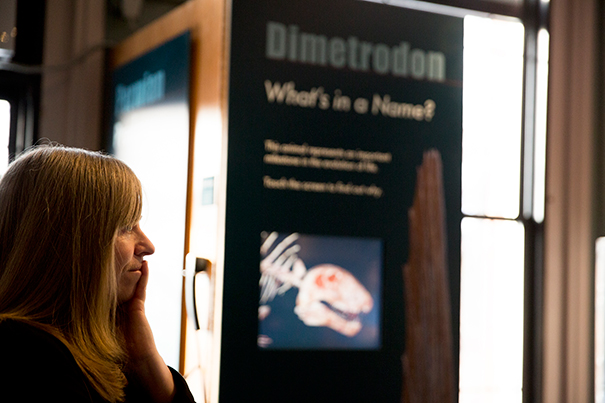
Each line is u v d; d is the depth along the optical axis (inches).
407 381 137.8
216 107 126.6
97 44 172.6
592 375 201.3
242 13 128.1
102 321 46.9
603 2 210.7
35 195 46.6
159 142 143.0
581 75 206.5
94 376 45.1
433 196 142.8
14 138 168.9
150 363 56.1
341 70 136.4
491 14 199.2
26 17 168.4
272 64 130.3
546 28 203.2
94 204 47.0
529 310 199.3
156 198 143.3
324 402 131.2
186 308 129.0
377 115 139.3
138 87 154.2
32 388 41.4
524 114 202.1
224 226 124.3
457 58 147.2
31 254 45.7
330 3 136.0
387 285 137.9
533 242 200.7
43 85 168.2
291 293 130.1
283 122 130.8
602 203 205.3
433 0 191.6
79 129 171.0
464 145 194.4
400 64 141.8
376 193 138.3
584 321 201.8
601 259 204.7
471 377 191.9
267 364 126.9
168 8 183.6
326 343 132.3
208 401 123.9
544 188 200.5
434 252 141.9
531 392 197.5
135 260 53.7
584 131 205.8
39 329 43.8
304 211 132.0
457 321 143.0
